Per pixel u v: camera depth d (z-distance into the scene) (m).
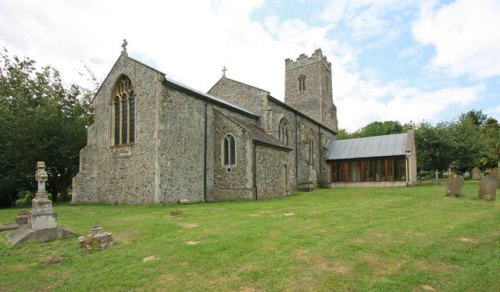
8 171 23.92
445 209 12.80
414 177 34.25
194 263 6.42
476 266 6.05
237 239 8.11
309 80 47.34
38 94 26.36
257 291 5.07
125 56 21.12
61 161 26.53
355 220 10.60
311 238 8.12
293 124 32.81
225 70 31.11
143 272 6.03
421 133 36.75
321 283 5.30
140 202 18.98
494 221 10.02
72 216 13.45
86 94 30.02
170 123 19.34
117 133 21.33
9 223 10.96
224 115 22.23
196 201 20.55
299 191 29.69
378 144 36.78
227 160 21.86
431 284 5.27
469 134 36.62
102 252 7.47
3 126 22.44
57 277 6.00
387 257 6.59
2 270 6.43
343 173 37.16
